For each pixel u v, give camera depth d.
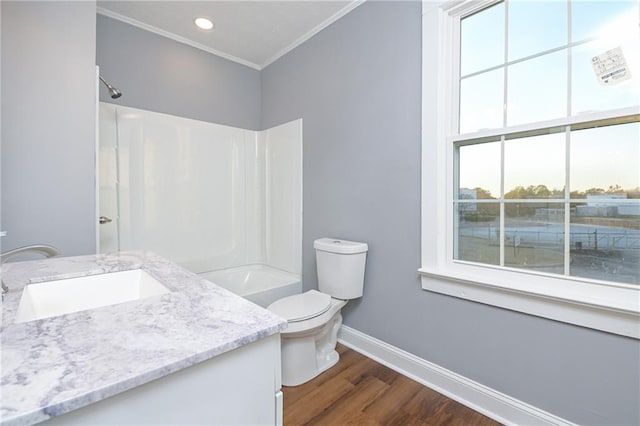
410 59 1.67
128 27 2.20
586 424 1.15
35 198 1.58
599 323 1.10
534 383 1.27
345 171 2.08
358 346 1.99
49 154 1.62
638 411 1.05
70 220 1.68
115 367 0.47
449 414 1.41
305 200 2.42
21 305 0.81
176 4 2.00
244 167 2.85
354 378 1.70
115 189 2.15
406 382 1.66
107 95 2.12
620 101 1.09
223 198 2.71
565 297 1.15
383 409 1.45
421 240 1.64
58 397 0.40
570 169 1.20
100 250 2.09
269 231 2.79
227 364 0.57
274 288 2.28
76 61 1.68
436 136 1.55
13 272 1.03
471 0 1.43
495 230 1.41
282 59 2.62
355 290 1.88
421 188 1.63
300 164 2.46
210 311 0.69
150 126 2.30
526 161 1.31
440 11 1.53
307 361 1.66
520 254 1.34
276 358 0.65
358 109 1.98
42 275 0.99
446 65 1.54
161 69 2.36
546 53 1.26
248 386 0.61
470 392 1.46
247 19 2.17
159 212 2.36
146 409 0.48
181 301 0.75
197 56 2.54
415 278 1.68
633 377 1.05
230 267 2.76
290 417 1.39
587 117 1.14
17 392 0.40
